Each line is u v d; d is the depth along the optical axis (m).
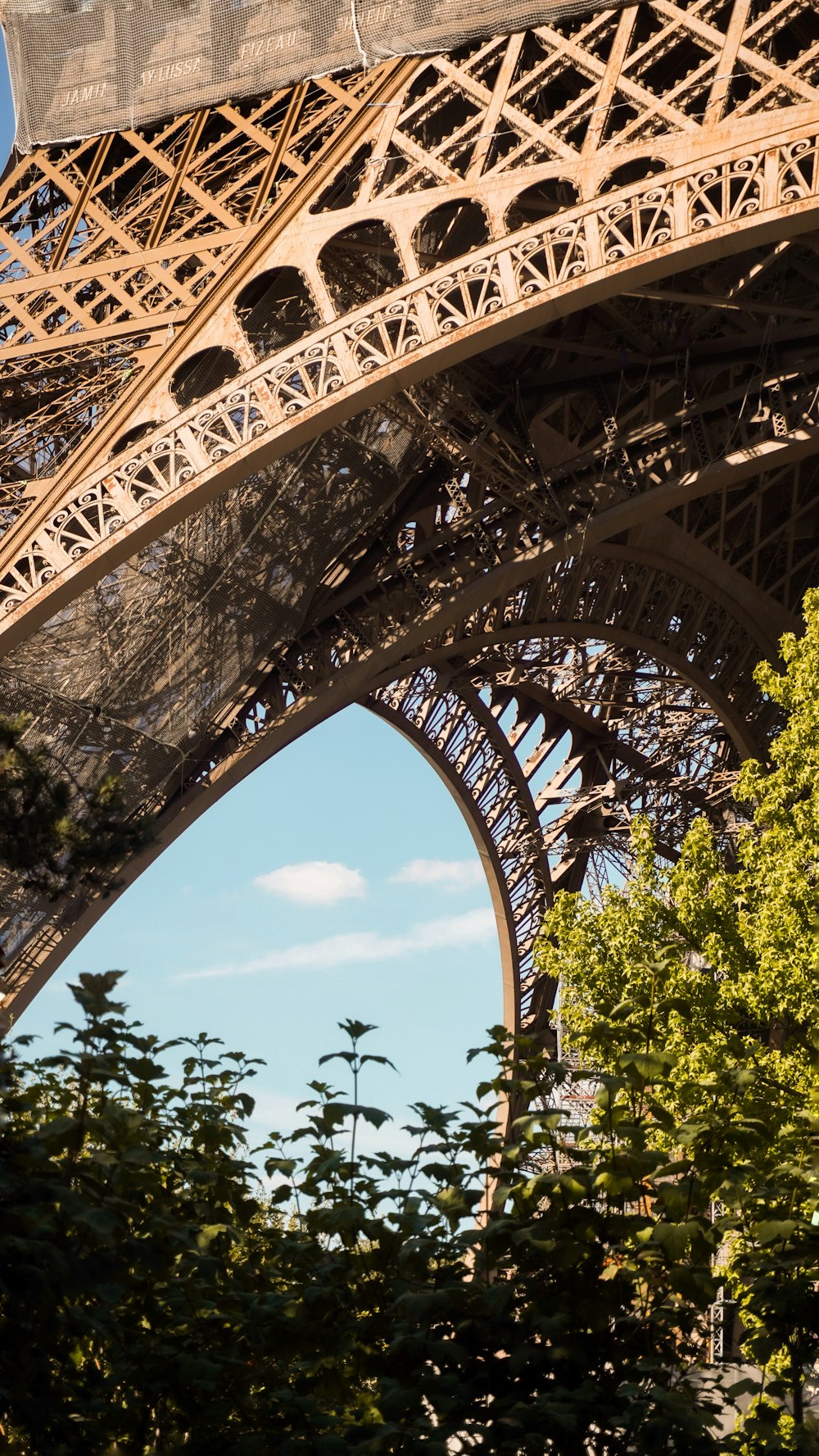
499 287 34.09
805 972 33.69
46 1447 11.77
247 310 38.19
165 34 43.25
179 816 43.81
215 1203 14.59
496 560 47.69
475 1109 12.51
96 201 41.84
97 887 26.45
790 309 40.53
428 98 38.06
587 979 41.19
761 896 38.53
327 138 40.09
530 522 48.94
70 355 38.75
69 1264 11.48
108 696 41.62
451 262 34.84
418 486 49.12
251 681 46.41
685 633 65.12
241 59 41.75
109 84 43.53
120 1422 12.65
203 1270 12.24
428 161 36.69
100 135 43.25
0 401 39.34
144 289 38.84
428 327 34.50
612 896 41.97
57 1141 12.65
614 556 57.59
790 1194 12.12
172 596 42.53
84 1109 12.70
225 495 42.78
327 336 35.44
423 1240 11.96
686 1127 11.96
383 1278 12.43
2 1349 11.53
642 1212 13.19
